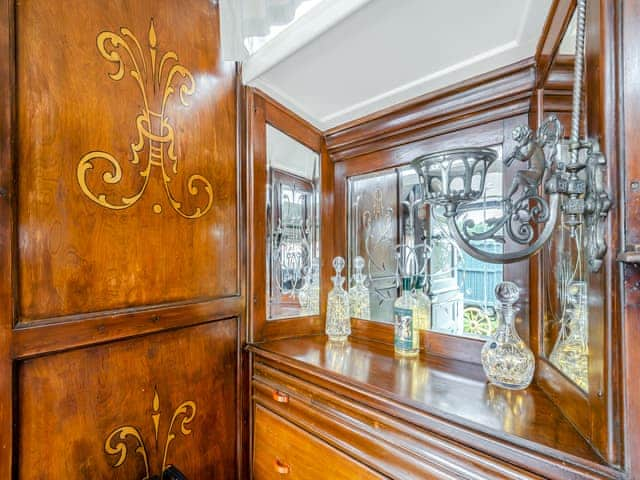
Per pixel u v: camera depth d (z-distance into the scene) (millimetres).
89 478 810
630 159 428
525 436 571
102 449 833
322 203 1360
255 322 1166
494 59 877
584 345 549
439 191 709
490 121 959
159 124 946
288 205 1271
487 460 605
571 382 610
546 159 613
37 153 733
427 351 1062
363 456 801
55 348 756
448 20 778
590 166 471
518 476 564
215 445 1069
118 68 865
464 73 945
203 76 1051
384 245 1223
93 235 821
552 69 711
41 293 739
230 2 888
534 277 822
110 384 850
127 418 880
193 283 1021
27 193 719
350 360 1000
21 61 712
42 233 741
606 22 451
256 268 1171
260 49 1027
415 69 977
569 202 500
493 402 716
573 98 549
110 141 850
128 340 884
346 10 766
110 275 849
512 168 914
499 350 818
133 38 895
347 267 1344
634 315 431
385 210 1224
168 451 959
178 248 986
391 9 750
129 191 884
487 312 954
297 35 889
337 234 1361
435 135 1081
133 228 893
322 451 898
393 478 735
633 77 427
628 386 437
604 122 455
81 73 801
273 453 1055
